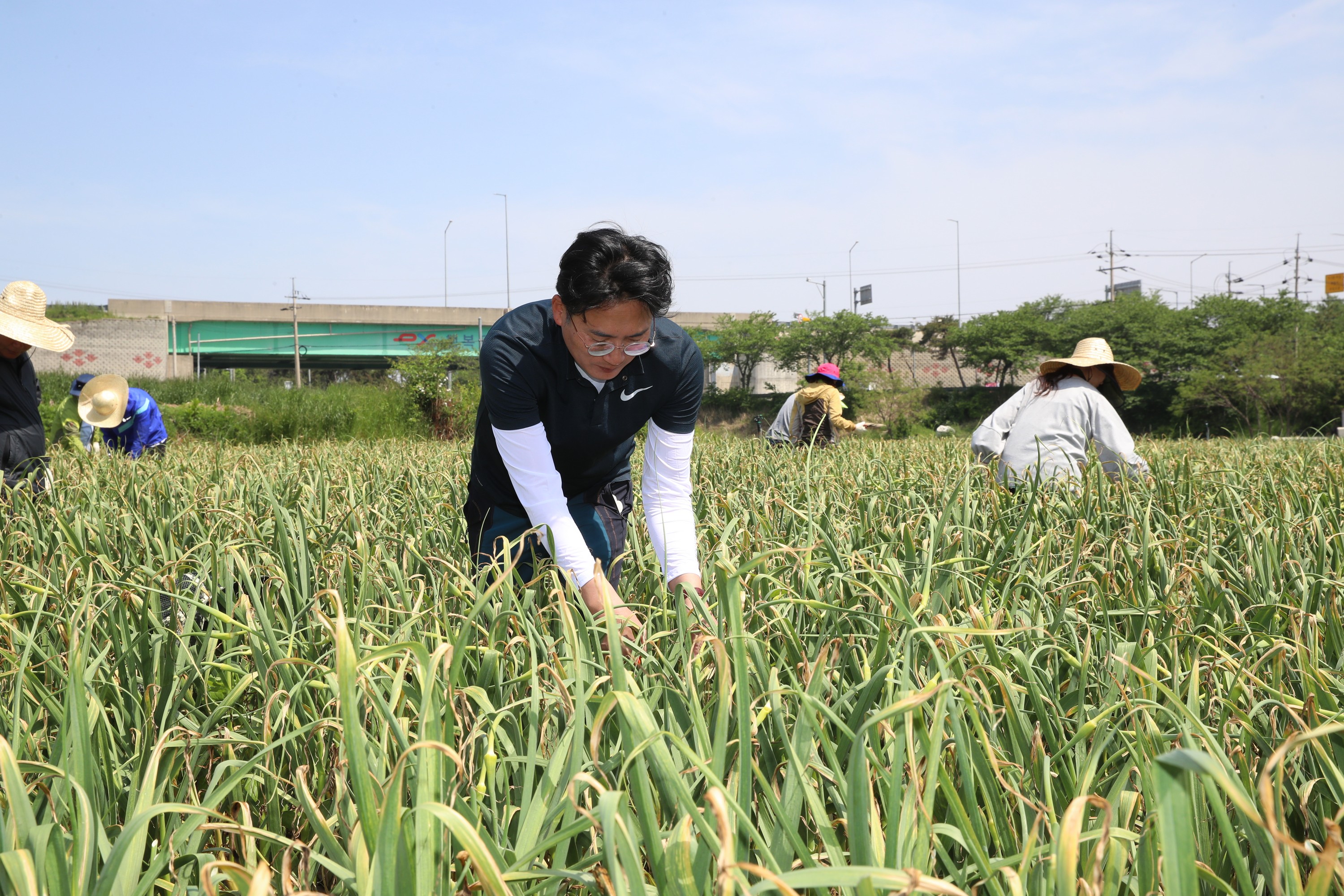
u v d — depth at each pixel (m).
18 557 2.67
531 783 1.22
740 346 51.34
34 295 4.42
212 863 0.98
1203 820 1.18
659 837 1.00
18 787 0.97
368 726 1.46
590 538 2.66
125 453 6.82
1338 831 0.83
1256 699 1.61
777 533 2.82
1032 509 2.75
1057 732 1.48
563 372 2.26
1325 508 3.08
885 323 48.69
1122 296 45.75
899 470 4.84
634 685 1.27
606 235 2.00
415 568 2.43
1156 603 2.06
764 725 1.39
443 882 1.00
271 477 4.54
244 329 57.22
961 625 1.81
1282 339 35.06
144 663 1.69
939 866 1.26
